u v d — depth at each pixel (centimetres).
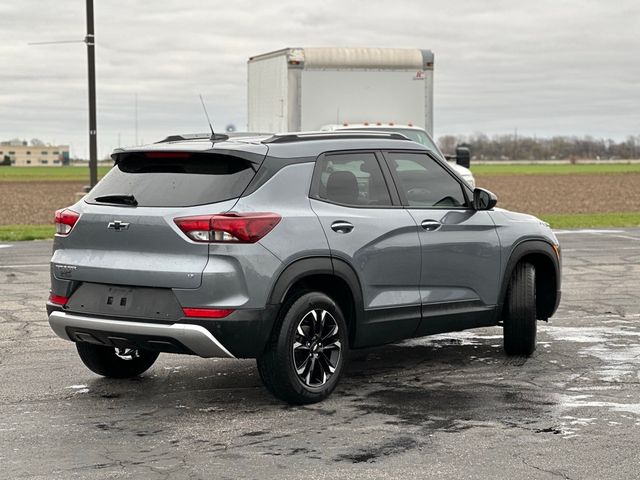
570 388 786
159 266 700
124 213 720
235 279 693
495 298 869
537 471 572
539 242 898
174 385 807
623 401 742
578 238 2177
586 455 604
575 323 1089
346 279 752
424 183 834
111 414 714
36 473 575
